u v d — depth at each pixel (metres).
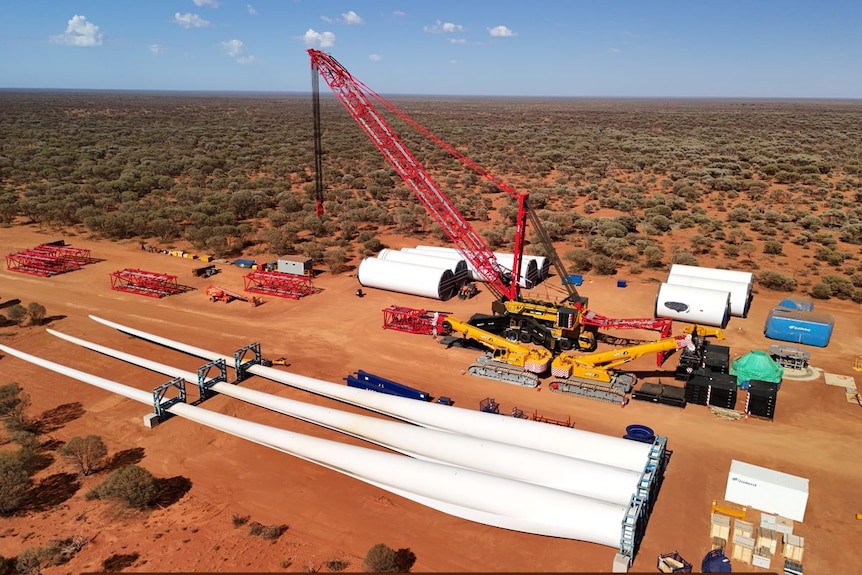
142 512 24.55
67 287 54.94
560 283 57.22
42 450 28.88
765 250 65.62
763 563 22.14
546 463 25.89
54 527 23.55
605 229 74.19
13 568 21.28
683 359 37.44
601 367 36.34
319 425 31.89
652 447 26.38
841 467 28.27
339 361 40.22
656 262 62.69
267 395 33.88
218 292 51.75
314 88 57.19
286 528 23.75
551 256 47.22
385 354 41.34
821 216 79.19
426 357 40.88
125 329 44.56
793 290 54.31
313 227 74.50
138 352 41.44
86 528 23.50
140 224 73.75
